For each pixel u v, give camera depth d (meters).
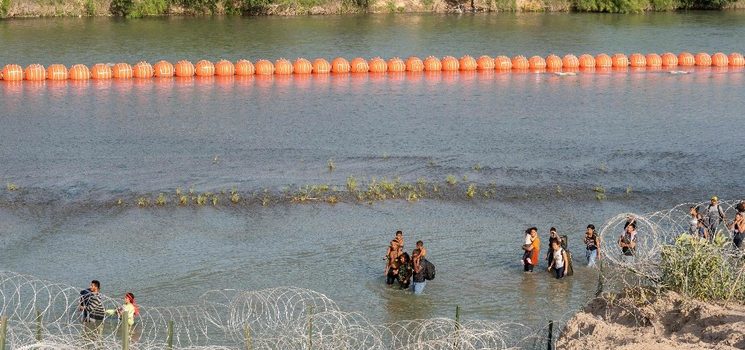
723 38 137.62
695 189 56.31
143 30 134.12
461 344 30.97
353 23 148.62
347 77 98.56
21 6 144.62
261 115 76.62
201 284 39.19
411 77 99.31
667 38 137.50
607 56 109.12
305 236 46.06
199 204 50.91
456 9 169.75
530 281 40.22
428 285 39.59
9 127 69.69
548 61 106.88
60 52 111.69
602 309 33.69
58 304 36.28
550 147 66.75
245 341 31.55
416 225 48.31
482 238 46.31
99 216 48.56
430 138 69.19
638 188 56.22
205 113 76.88
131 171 57.69
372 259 42.94
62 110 76.62
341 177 57.31
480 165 61.00
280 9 159.62
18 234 45.34
